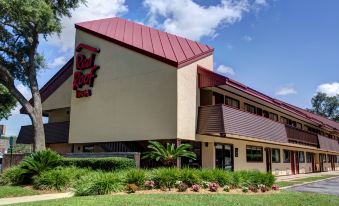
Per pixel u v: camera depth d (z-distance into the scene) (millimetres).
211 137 21516
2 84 25812
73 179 15266
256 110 27672
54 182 14914
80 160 17359
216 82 19594
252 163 26766
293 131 29188
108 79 22062
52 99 27016
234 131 19484
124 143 20938
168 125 18516
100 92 22375
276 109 30172
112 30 24734
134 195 11891
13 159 22219
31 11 20391
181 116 18516
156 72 19562
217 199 11586
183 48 22484
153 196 11617
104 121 21766
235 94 23703
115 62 21844
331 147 40062
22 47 24812
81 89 23625
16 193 13852
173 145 17516
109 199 10734
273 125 25234
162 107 18953
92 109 22672
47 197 12875
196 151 21797
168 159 17219
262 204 11453
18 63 25359
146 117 19578
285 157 34156
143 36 24234
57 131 25359
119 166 16172
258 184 15398
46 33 23688
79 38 24453
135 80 20516
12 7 20469
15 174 16766
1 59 24359
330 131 44875
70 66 26031
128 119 20484
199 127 19484
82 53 24062
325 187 20922
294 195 14500
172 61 18828
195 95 19797
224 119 18766
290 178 27719
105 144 22047
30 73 23797
